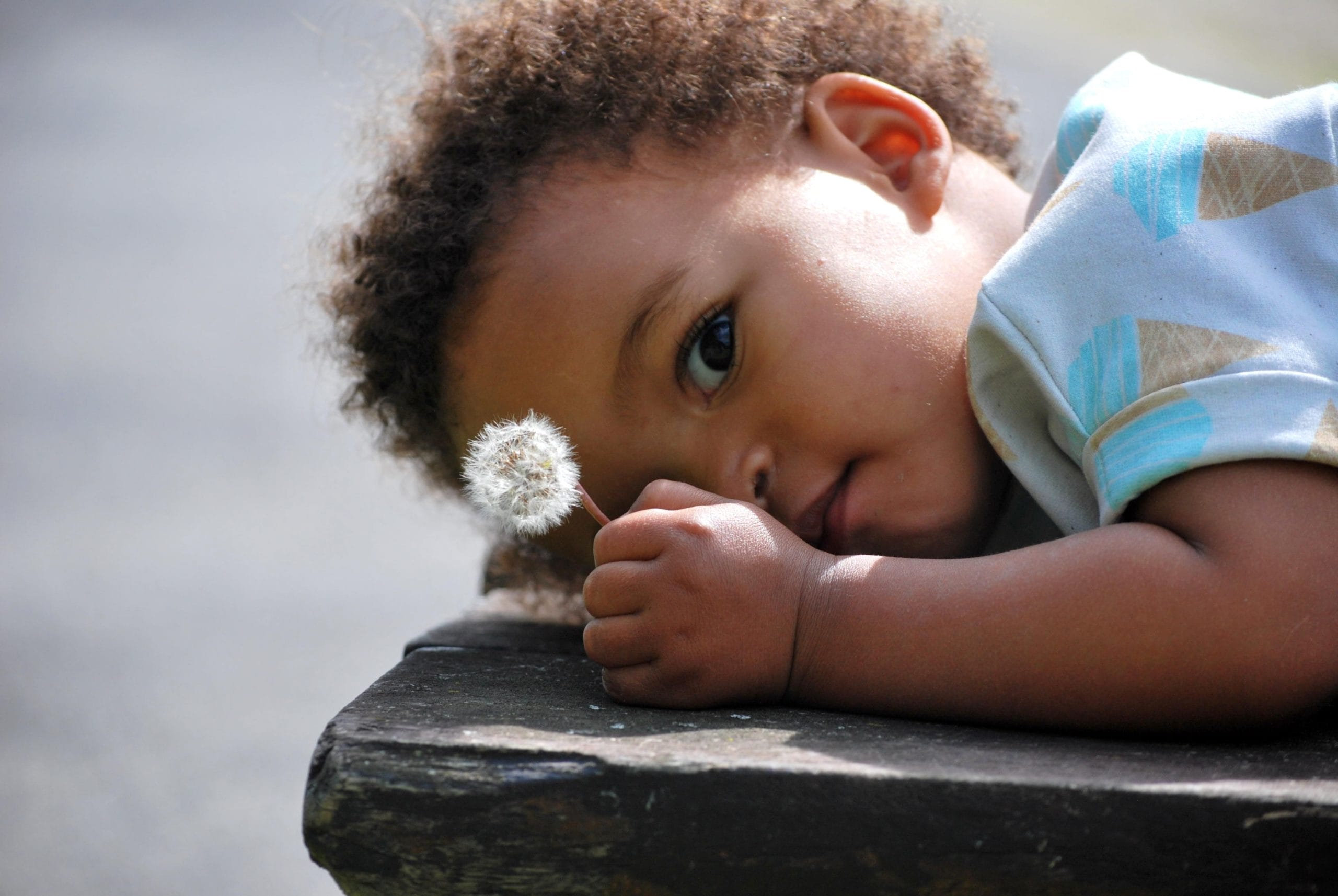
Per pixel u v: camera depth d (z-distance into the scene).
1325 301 2.06
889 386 2.38
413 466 3.41
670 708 2.08
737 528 2.11
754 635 2.06
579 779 1.74
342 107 3.65
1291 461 1.92
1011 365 2.26
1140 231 2.16
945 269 2.53
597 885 1.75
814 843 1.70
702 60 2.65
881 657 2.02
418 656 2.58
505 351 2.53
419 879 1.78
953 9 3.38
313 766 1.84
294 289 3.89
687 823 1.72
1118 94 2.57
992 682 1.97
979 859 1.68
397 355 2.73
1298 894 1.64
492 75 2.68
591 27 2.68
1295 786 1.66
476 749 1.78
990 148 3.44
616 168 2.54
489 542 3.58
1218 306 2.05
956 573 2.02
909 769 1.71
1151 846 1.65
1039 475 2.27
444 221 2.58
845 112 2.78
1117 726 1.95
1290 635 1.89
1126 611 1.92
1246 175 2.17
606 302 2.45
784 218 2.49
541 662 2.50
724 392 2.41
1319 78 11.02
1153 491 2.01
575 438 2.49
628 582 2.08
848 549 2.40
